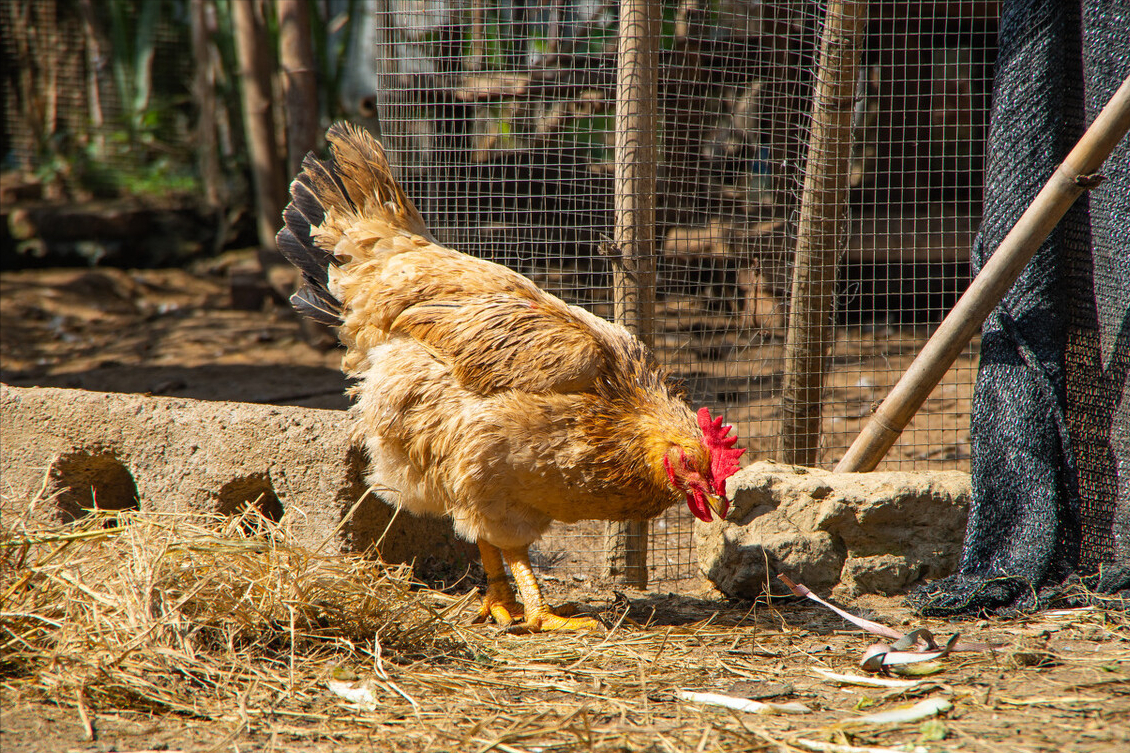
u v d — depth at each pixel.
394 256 4.18
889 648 3.42
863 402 6.77
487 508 3.88
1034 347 4.15
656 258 4.96
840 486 4.39
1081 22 4.18
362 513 4.42
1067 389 4.26
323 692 3.16
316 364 9.42
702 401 6.37
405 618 3.81
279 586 3.55
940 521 4.39
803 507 4.39
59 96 14.73
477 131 6.36
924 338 8.16
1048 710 2.94
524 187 6.79
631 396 3.87
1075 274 4.25
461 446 3.81
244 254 12.88
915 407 4.45
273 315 11.19
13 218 12.50
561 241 5.65
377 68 5.29
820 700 3.12
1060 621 3.84
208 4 14.41
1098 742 2.70
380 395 3.96
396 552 4.67
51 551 3.65
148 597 3.29
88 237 12.52
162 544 3.53
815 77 4.86
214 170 13.73
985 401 4.22
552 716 2.97
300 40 9.15
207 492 4.53
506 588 4.26
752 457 6.04
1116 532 4.11
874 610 4.18
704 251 6.82
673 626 4.07
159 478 4.61
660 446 3.71
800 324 4.97
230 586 3.50
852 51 4.67
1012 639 3.67
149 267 12.81
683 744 2.74
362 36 14.54
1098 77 4.11
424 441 3.91
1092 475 4.21
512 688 3.27
